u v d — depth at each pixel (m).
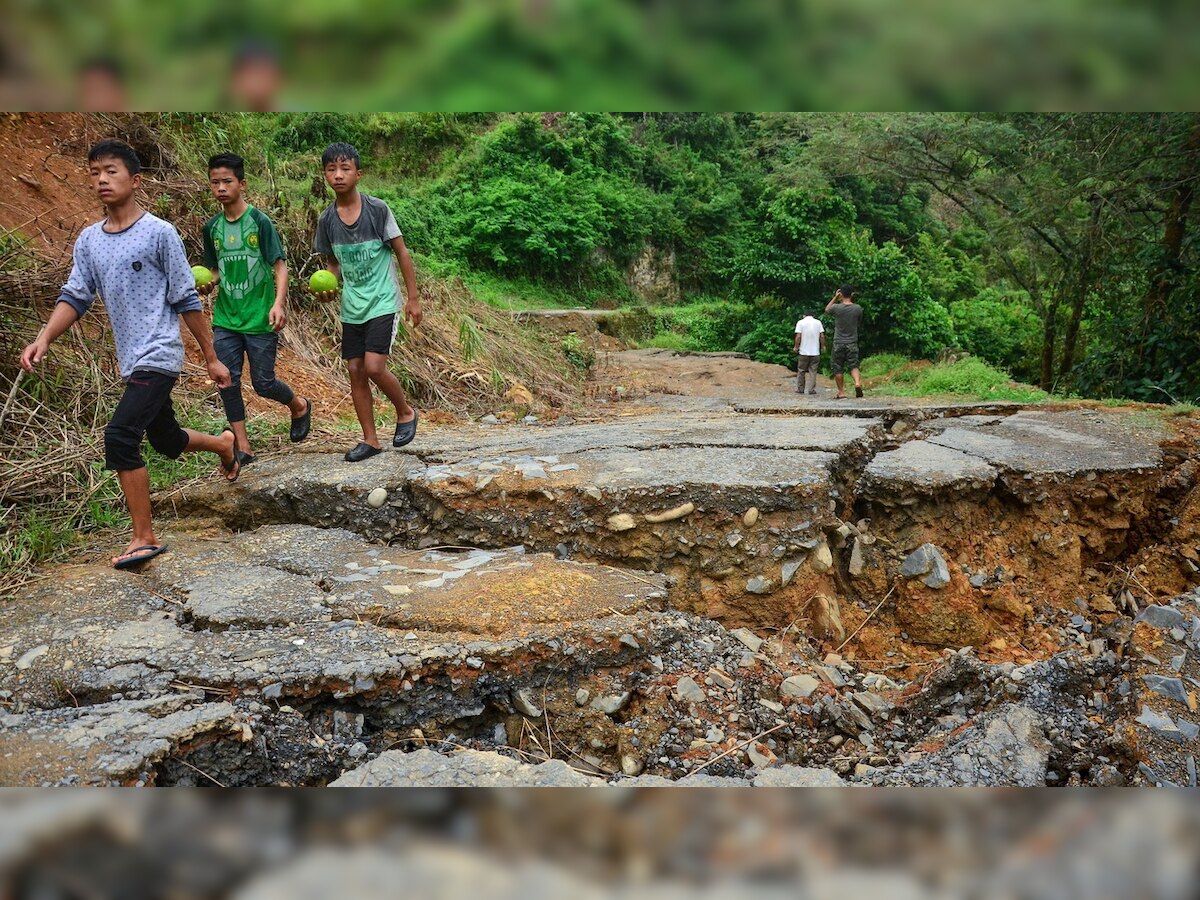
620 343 19.72
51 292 6.07
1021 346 23.91
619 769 3.35
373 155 26.64
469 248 24.97
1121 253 14.28
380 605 3.85
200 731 2.88
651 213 32.19
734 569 4.73
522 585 4.04
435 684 3.38
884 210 29.31
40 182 7.49
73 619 3.70
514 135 28.23
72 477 5.16
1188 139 11.33
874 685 4.29
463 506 5.00
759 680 3.79
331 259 5.79
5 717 2.98
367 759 3.14
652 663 3.67
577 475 5.14
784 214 20.59
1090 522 5.61
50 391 5.63
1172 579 5.47
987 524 5.46
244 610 3.79
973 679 3.93
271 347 5.76
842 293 11.41
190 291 4.32
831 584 4.88
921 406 8.91
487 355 10.46
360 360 5.72
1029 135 13.81
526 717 3.43
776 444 5.82
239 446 5.74
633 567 4.81
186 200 8.45
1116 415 7.52
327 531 4.93
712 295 33.81
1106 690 4.01
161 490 5.43
